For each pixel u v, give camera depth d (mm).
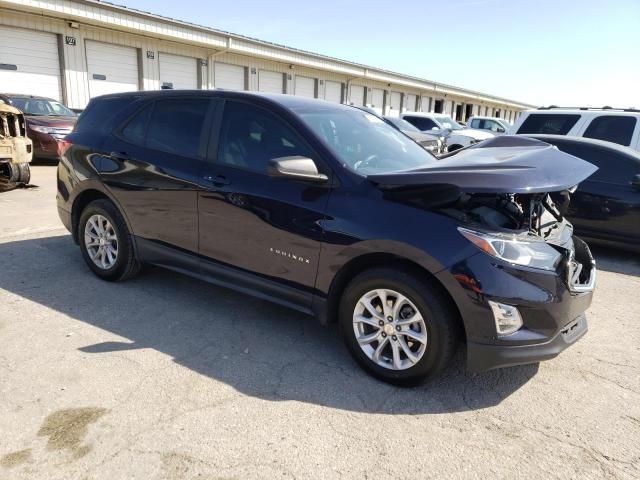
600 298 4938
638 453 2586
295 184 3406
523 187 2689
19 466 2314
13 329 3650
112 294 4387
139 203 4227
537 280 2814
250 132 3725
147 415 2723
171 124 4180
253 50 20484
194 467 2355
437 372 2990
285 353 3496
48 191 9078
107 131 4566
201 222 3846
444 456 2512
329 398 2975
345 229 3133
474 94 42312
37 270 4891
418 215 2971
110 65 16734
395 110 33562
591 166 3334
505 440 2656
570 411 2941
